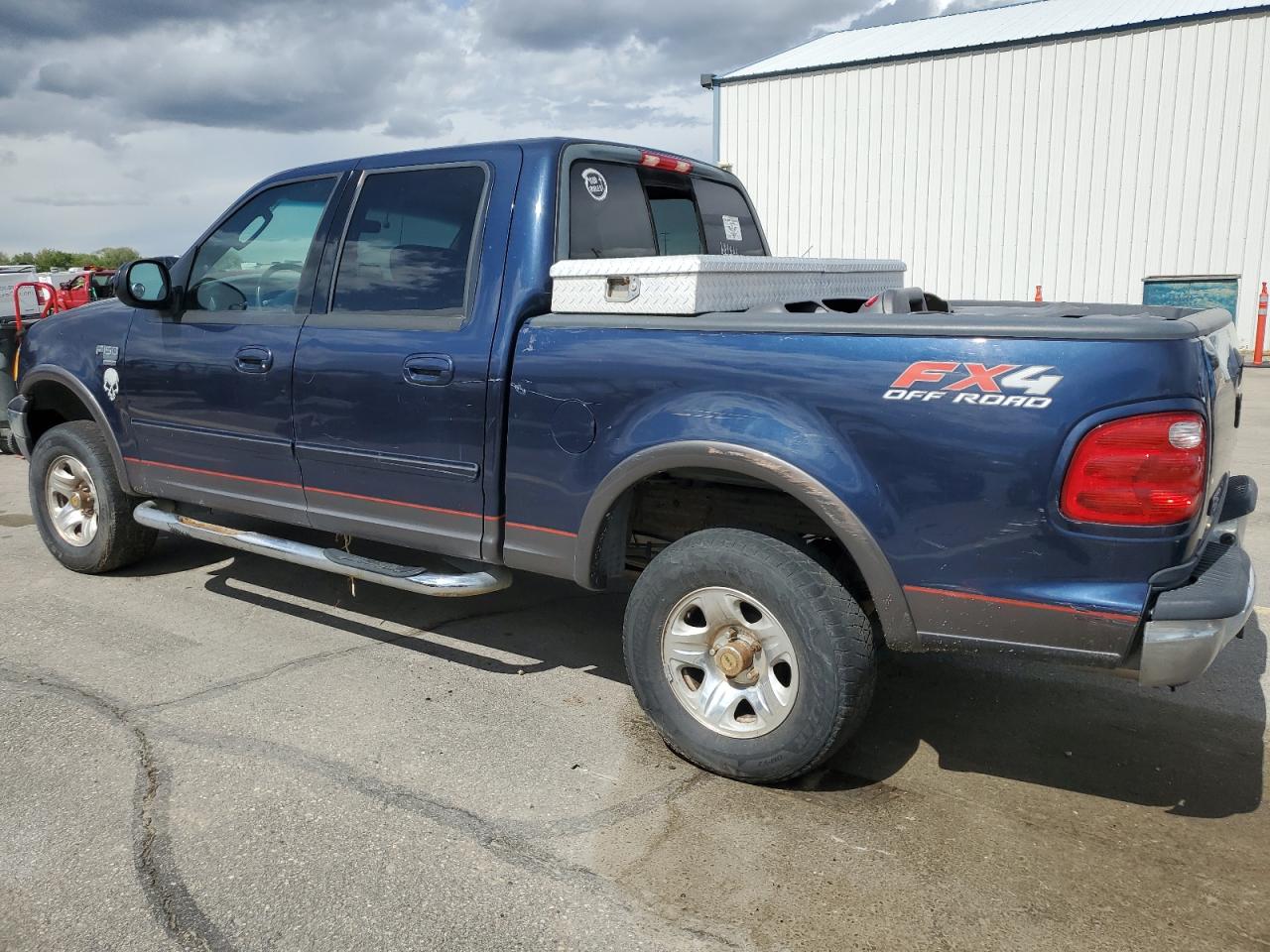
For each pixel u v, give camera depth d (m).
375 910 2.39
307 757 3.15
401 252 3.65
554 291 3.26
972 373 2.53
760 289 3.35
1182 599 2.40
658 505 3.52
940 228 16.23
